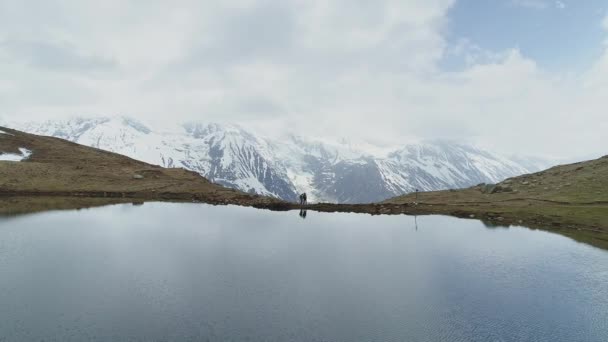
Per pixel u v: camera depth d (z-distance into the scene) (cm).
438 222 7781
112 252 4719
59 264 4184
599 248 5447
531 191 10500
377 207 9625
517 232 6656
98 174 12612
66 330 2720
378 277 4075
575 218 7319
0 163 11650
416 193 11375
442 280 3981
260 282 3816
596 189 9188
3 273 3850
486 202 9856
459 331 2894
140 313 3025
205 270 4131
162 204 9600
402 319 3066
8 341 2558
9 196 9725
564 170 11906
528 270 4353
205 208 9112
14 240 5194
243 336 2719
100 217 7225
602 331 2917
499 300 3491
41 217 7050
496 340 2773
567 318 3141
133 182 12206
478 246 5541
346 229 6838
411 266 4494
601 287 3838
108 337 2638
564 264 4597
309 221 7644
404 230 6825
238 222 7169
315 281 3891
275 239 5775
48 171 12006
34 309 3047
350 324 2961
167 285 3638
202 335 2711
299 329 2850
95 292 3422
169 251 4844
